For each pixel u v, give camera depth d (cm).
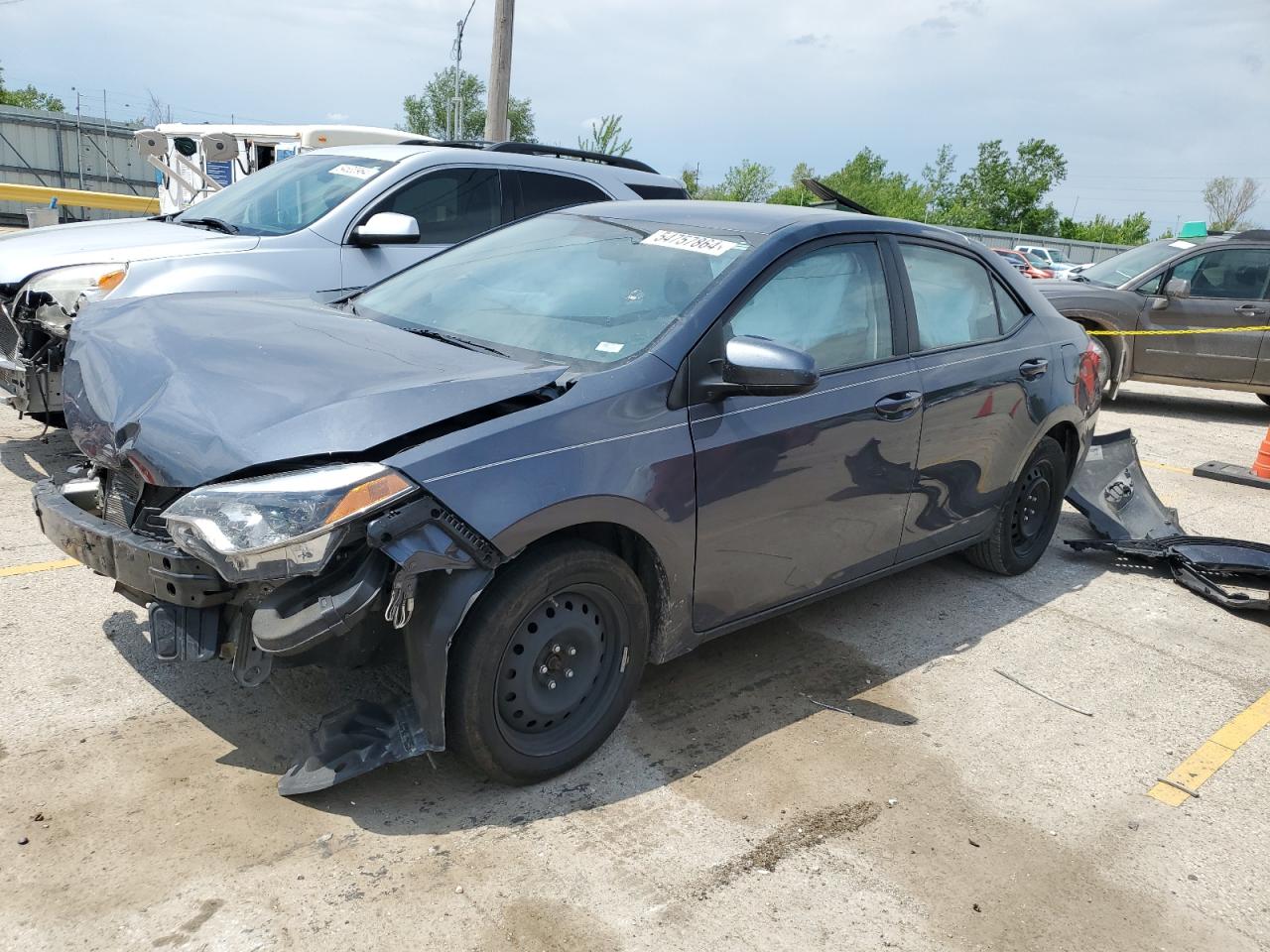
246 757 297
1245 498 695
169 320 328
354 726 281
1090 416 499
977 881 273
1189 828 306
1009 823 301
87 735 302
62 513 289
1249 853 296
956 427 404
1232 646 443
